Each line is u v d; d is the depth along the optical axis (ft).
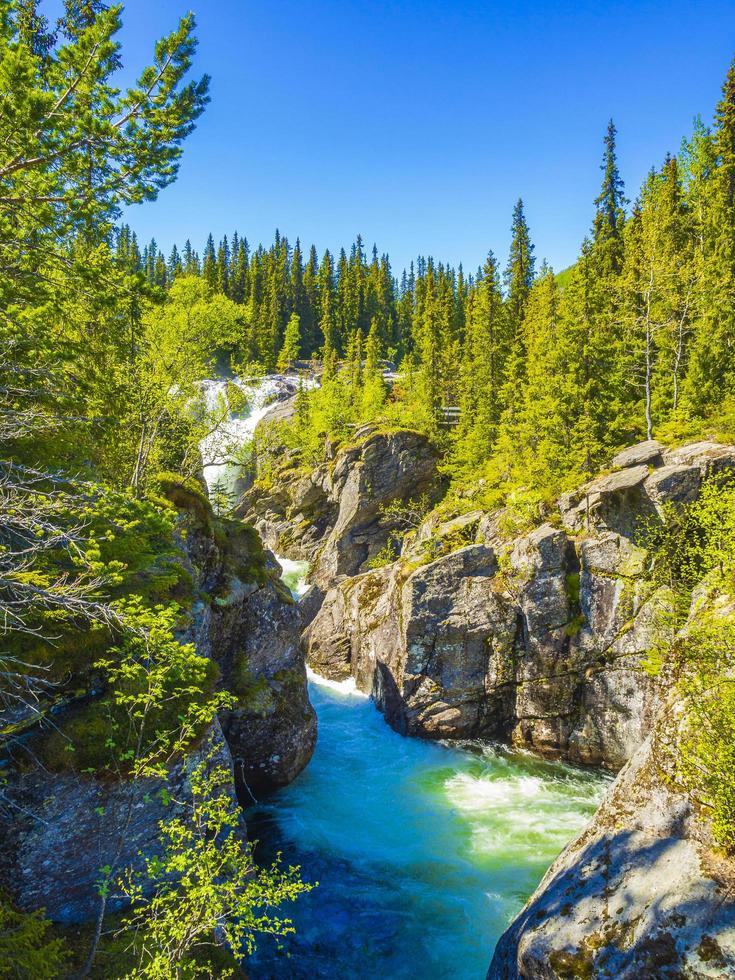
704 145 144.46
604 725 70.13
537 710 74.49
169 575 40.73
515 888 48.62
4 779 28.76
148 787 33.19
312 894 47.65
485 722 78.13
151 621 27.35
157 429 71.97
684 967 25.98
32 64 24.80
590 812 61.16
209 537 61.26
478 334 183.11
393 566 106.63
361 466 165.17
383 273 410.31
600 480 79.56
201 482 87.76
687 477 70.69
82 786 30.96
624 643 69.41
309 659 111.96
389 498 164.76
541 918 32.30
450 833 57.16
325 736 81.51
